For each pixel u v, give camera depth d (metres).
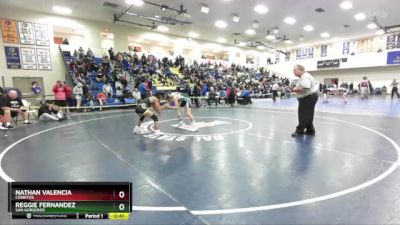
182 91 15.24
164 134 6.29
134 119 9.28
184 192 2.90
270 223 2.24
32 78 14.37
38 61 14.52
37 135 6.39
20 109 7.95
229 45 26.52
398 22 17.50
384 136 5.73
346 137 5.70
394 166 3.69
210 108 13.43
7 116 7.46
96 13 15.13
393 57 22.36
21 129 7.34
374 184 3.05
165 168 3.74
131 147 5.01
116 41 18.05
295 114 10.37
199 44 23.53
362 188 2.94
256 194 2.83
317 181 3.17
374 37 23.38
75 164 3.98
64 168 3.79
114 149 4.87
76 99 12.33
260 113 10.81
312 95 5.75
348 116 9.07
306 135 5.99
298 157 4.21
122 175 3.47
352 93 25.31
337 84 27.89
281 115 10.04
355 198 2.69
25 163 4.07
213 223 2.25
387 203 2.57
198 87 14.75
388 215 2.34
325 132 6.29
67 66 14.80
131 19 16.56
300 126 5.96
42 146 5.20
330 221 2.26
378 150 4.57
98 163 4.01
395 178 3.22
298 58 29.45
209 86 16.61
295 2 13.12
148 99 6.42
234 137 5.87
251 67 28.69
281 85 23.33
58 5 13.47
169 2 12.98
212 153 4.52
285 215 2.37
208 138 5.78
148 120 8.85
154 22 17.23
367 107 12.19
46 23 14.76
